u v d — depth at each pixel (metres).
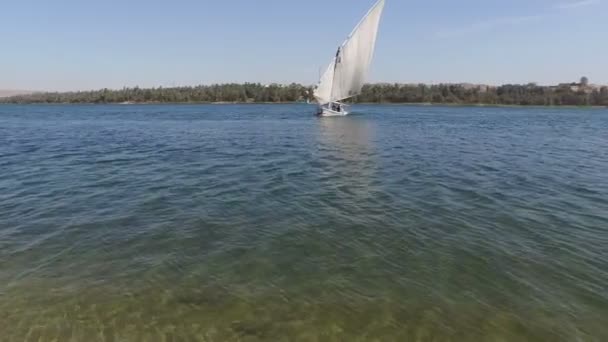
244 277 8.59
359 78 61.38
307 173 19.48
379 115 79.19
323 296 7.87
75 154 26.11
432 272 8.83
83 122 60.88
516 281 8.41
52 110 117.12
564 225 11.77
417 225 11.73
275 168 20.83
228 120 65.12
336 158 24.44
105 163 22.39
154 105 170.50
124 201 14.18
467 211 13.12
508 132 44.69
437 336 6.70
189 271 8.84
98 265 9.09
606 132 45.22
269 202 14.14
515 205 13.85
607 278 8.53
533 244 10.32
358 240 10.59
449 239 10.67
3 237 10.66
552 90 154.25
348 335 6.73
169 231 11.17
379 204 13.91
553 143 34.00
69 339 6.60
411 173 19.53
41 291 7.95
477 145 31.91
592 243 10.39
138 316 7.20
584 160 24.27
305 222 11.98
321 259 9.47
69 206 13.55
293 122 59.44
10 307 7.39
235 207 13.49
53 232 11.06
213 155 25.66
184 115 83.25
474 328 6.89
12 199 14.43
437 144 32.34
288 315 7.26
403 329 6.87
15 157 24.62
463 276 8.64
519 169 20.89
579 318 7.15
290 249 10.01
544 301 7.67
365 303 7.63
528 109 129.62
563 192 15.74
